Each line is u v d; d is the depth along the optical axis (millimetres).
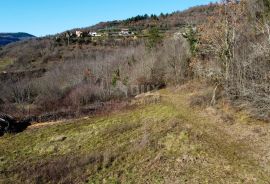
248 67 36594
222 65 42406
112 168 27812
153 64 59938
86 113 45719
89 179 26562
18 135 39656
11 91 61625
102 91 54656
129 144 31953
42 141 36656
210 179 23047
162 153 28562
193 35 53625
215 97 39188
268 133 28047
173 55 57375
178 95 47188
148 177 25344
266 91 31375
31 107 52844
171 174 24984
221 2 41719
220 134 29891
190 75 54312
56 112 47031
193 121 34406
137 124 37312
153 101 46031
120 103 48469
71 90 58469
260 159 24250
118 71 63000
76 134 37438
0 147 36156
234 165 24141
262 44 35188
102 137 35312
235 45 39750
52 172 27969
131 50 78062
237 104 35312
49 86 62031
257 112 31500
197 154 26891
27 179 27500
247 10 41594
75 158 30453
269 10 37844
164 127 34125
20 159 32375
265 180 21531
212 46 43562
